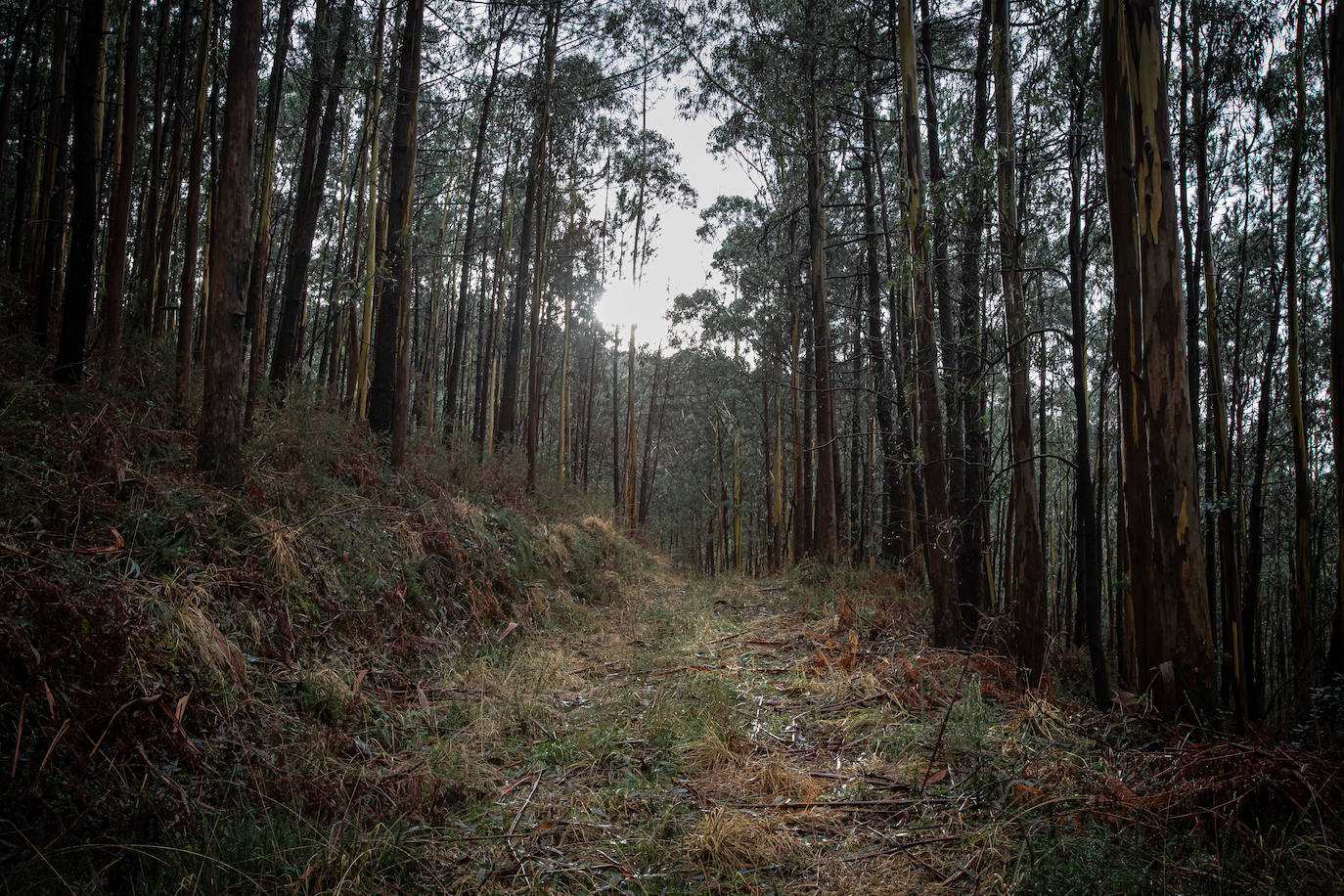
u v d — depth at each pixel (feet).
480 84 49.75
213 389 20.08
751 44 44.60
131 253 39.78
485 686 20.18
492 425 70.23
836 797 14.05
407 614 22.58
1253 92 29.45
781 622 31.40
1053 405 46.06
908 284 27.81
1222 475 27.32
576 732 17.19
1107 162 18.08
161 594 14.96
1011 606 26.43
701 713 18.20
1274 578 40.14
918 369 25.48
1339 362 15.72
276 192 55.11
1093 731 16.76
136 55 21.54
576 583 37.01
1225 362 34.24
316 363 71.72
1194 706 16.25
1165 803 12.67
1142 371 17.49
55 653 11.91
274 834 11.06
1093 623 19.53
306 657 17.66
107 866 9.86
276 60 29.45
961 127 34.58
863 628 27.22
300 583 19.17
